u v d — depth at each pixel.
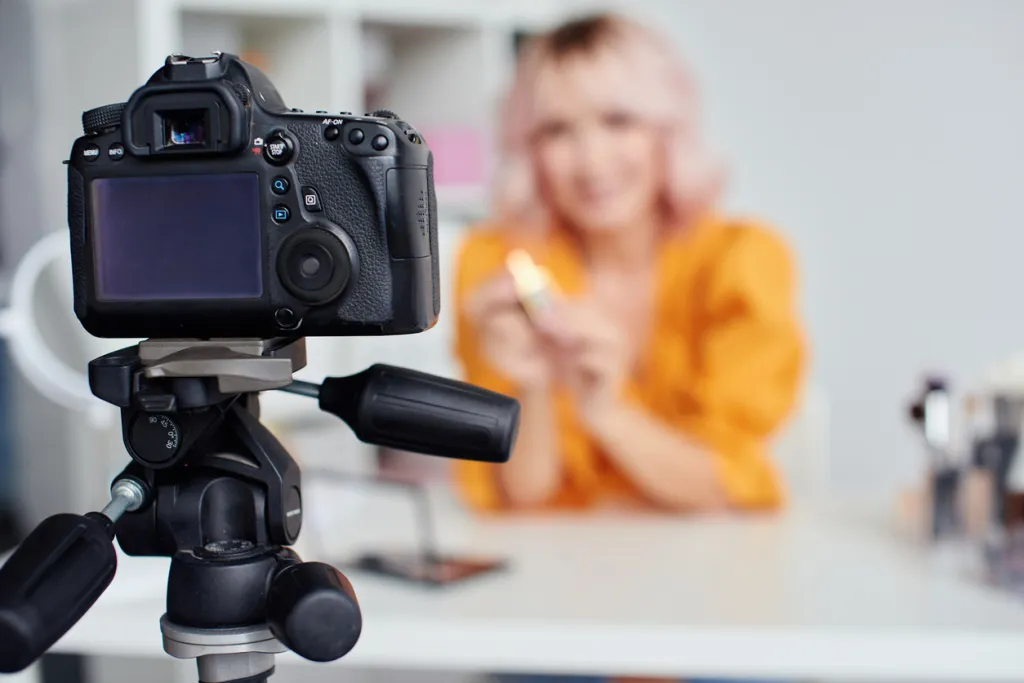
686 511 1.72
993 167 2.93
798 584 1.27
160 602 1.18
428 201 0.47
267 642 0.46
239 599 0.46
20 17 2.42
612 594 1.23
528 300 1.69
